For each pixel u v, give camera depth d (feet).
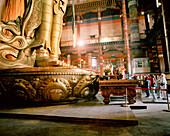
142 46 62.59
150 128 8.02
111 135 6.91
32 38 18.63
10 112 11.09
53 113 10.56
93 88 18.25
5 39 15.70
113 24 84.17
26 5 18.69
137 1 67.00
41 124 8.80
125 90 15.34
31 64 17.26
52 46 20.90
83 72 16.37
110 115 9.80
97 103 16.12
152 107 15.28
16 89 13.83
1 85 14.10
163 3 39.11
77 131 7.50
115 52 77.71
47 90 13.87
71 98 15.43
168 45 37.19
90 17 89.04
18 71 14.15
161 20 41.91
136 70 57.36
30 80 14.12
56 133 7.16
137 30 65.57
